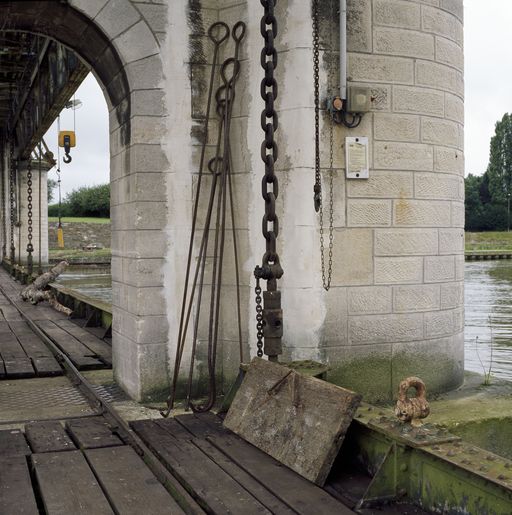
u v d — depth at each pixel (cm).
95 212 6700
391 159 572
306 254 551
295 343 555
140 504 352
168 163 566
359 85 561
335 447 378
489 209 8394
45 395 599
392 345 576
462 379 636
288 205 555
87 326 1009
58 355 752
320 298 555
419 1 582
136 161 560
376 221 569
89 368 708
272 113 480
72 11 554
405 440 349
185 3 569
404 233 579
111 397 586
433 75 589
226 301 580
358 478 390
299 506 347
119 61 567
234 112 573
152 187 563
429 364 593
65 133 1545
